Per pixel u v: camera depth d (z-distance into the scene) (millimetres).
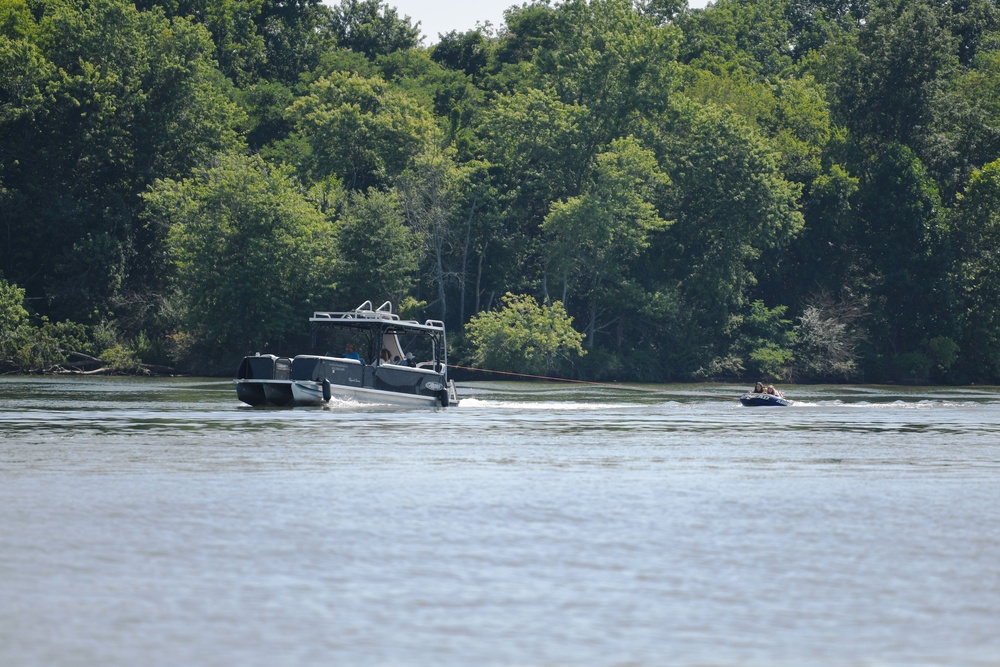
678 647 53469
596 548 72875
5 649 52531
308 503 87625
